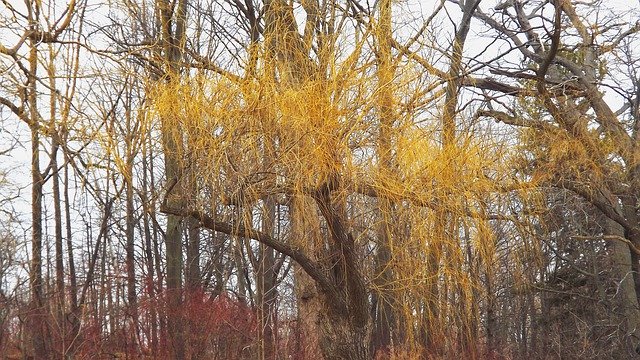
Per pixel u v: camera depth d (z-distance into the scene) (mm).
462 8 15078
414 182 9555
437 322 10820
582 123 13133
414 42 9914
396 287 10000
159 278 16906
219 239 20109
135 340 15672
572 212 16953
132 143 9500
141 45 10273
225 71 8852
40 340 14578
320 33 9477
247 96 8641
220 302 16141
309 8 9594
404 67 9445
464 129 10359
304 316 11375
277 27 9227
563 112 13023
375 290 10453
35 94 9477
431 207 9734
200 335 15211
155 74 9898
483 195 10414
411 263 9844
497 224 12117
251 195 8719
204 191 8938
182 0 10781
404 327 12438
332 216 9016
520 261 13172
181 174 8922
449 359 11508
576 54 15070
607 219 16844
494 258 10953
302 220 9438
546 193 13070
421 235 9781
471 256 10805
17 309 14727
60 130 9805
